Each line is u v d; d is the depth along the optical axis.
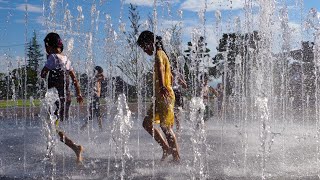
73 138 7.32
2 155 5.35
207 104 9.80
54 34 5.38
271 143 6.27
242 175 4.00
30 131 8.92
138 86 13.83
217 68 12.88
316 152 5.34
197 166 4.45
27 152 5.64
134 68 16.06
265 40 8.80
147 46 5.01
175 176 3.97
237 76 11.91
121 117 5.41
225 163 4.62
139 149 5.79
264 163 4.59
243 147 5.91
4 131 8.92
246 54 10.82
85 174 4.09
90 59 9.56
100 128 9.12
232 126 9.89
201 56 9.81
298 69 11.40
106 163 4.68
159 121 4.82
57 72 5.20
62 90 5.21
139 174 4.07
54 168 4.41
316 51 9.27
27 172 4.21
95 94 9.21
